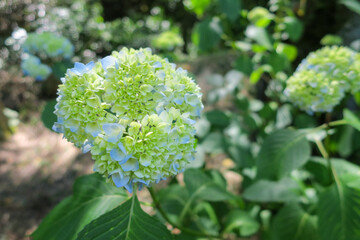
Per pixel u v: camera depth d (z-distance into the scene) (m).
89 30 2.03
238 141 0.65
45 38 0.74
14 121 1.39
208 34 0.66
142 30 2.50
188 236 0.44
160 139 0.25
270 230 0.60
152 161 0.25
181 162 0.27
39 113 1.49
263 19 0.67
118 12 2.67
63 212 0.35
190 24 2.47
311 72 0.44
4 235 0.79
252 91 1.00
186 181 0.45
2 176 0.99
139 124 0.25
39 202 0.89
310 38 0.91
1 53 1.55
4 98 1.51
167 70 0.29
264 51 0.72
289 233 0.50
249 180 0.65
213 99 0.75
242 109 0.73
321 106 0.44
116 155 0.25
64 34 1.79
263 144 0.45
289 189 0.54
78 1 2.10
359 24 0.82
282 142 0.45
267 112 0.68
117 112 0.26
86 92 0.26
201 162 0.58
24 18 1.60
